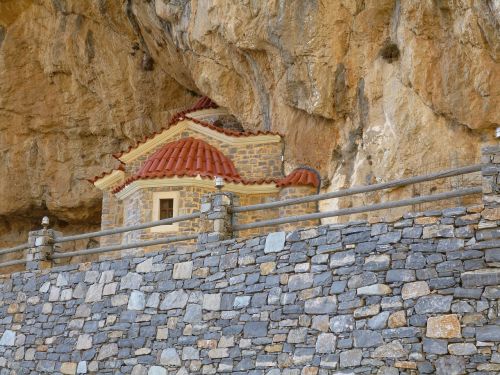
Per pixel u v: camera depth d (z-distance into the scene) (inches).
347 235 565.3
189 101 1160.8
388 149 743.1
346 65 797.2
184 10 934.4
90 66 1155.9
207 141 1001.5
